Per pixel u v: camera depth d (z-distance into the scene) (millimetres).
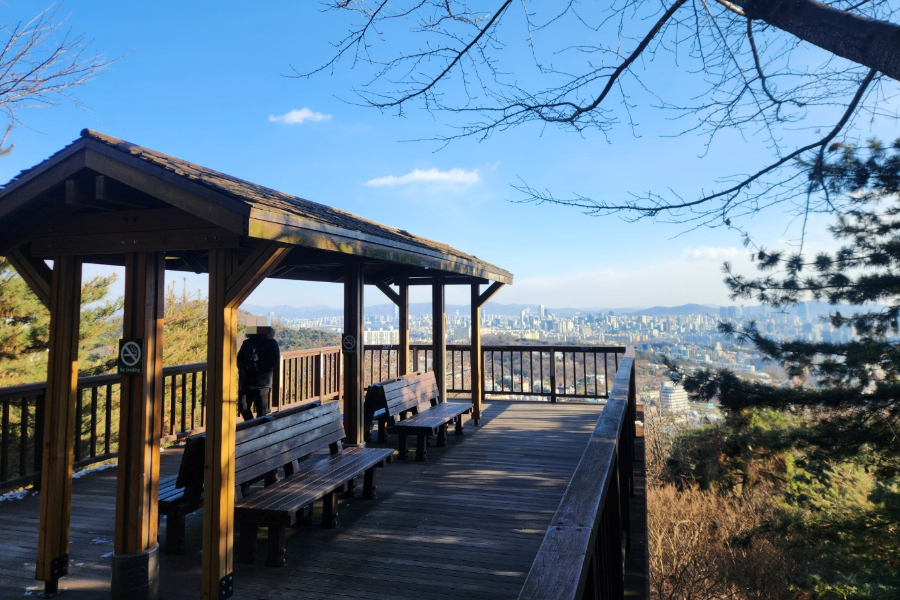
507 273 9258
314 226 3525
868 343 7828
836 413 8000
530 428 8156
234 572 3641
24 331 9930
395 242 5109
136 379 3316
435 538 4168
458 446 7113
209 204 2926
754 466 13445
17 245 3605
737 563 11836
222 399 3133
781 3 3080
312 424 4902
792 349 8188
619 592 3014
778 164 4344
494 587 3402
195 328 13836
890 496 8320
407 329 8805
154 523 3365
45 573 3393
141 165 3012
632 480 5887
